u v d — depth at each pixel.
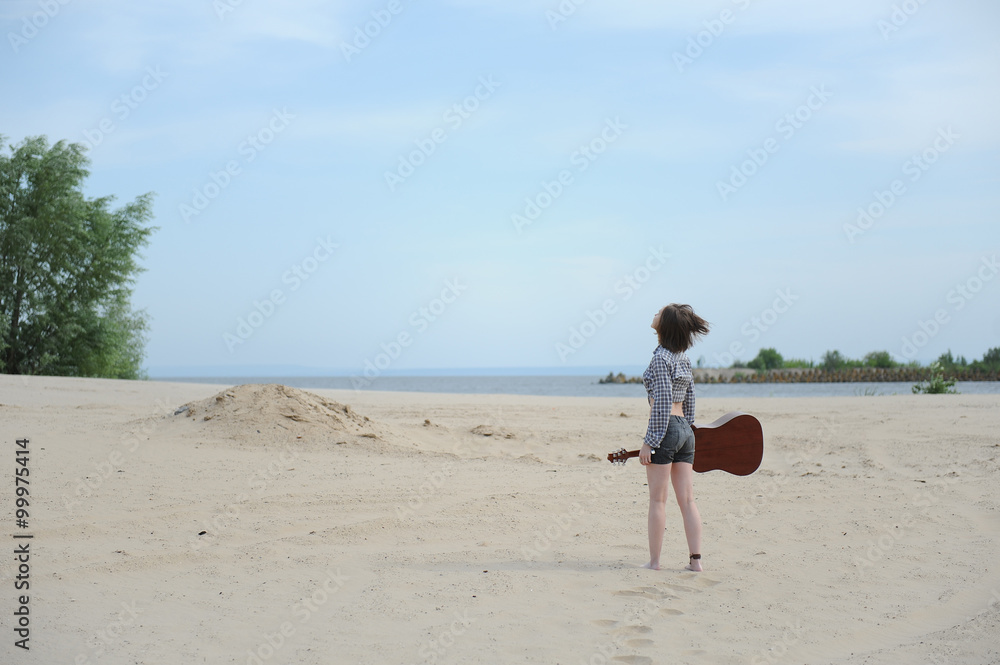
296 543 5.54
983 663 3.29
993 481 7.93
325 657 3.41
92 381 19.86
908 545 5.52
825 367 71.44
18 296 31.25
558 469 9.15
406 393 22.81
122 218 33.44
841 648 3.53
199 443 9.85
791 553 5.36
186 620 3.92
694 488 7.99
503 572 4.83
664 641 3.61
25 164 31.19
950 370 58.22
